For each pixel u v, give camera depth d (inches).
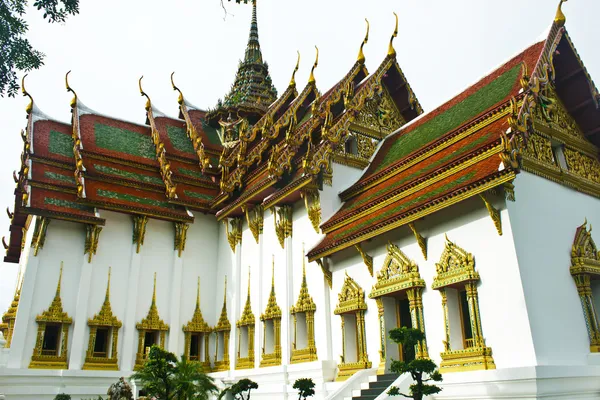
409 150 768.9
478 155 582.9
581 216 642.2
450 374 519.5
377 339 652.1
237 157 1064.8
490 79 741.9
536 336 492.7
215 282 1029.8
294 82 1167.6
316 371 693.3
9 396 778.8
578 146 693.9
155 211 969.5
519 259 516.4
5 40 435.8
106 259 924.0
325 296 737.0
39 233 876.6
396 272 638.5
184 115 1296.8
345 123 826.8
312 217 777.6
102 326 887.1
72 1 436.1
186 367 582.2
